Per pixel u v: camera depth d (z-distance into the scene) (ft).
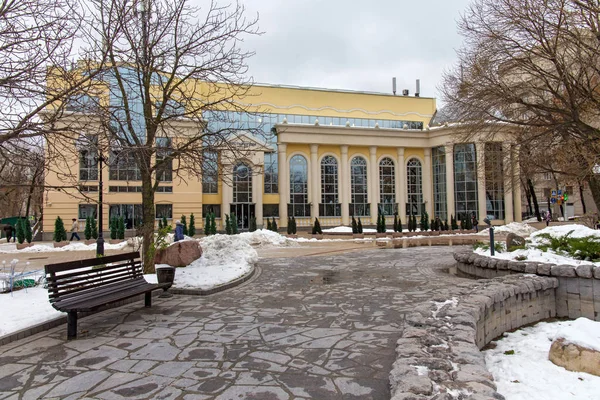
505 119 42.37
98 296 20.84
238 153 40.24
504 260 29.63
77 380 13.80
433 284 32.68
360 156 136.36
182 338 18.49
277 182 128.06
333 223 131.23
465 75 45.85
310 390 12.65
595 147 38.42
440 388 9.88
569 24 35.45
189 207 111.45
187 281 31.83
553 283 23.65
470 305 17.40
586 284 23.07
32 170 34.50
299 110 136.87
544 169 50.83
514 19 36.55
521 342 18.69
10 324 19.92
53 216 99.81
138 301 27.04
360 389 12.68
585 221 69.26
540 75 37.83
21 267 49.26
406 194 139.64
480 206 123.44
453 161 130.11
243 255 44.80
